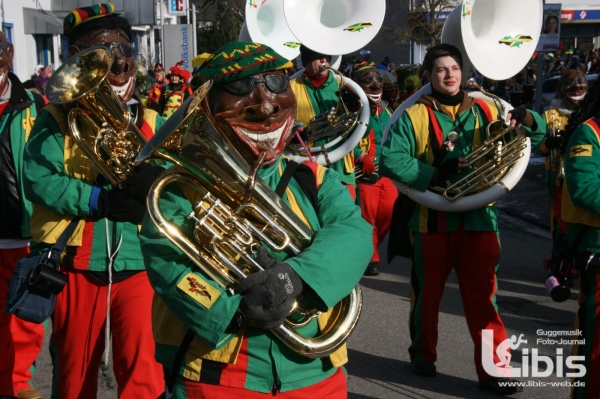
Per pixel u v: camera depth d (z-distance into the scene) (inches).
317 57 246.2
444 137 180.7
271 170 96.7
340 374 101.3
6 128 163.3
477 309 181.3
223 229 90.4
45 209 138.1
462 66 191.8
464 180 179.0
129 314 136.3
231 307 88.2
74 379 140.5
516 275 302.0
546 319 243.4
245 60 91.6
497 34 194.7
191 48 914.1
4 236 164.4
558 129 246.2
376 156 286.5
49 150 135.4
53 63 804.6
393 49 1497.3
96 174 138.1
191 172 90.0
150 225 94.0
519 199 475.8
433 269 183.6
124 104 132.8
